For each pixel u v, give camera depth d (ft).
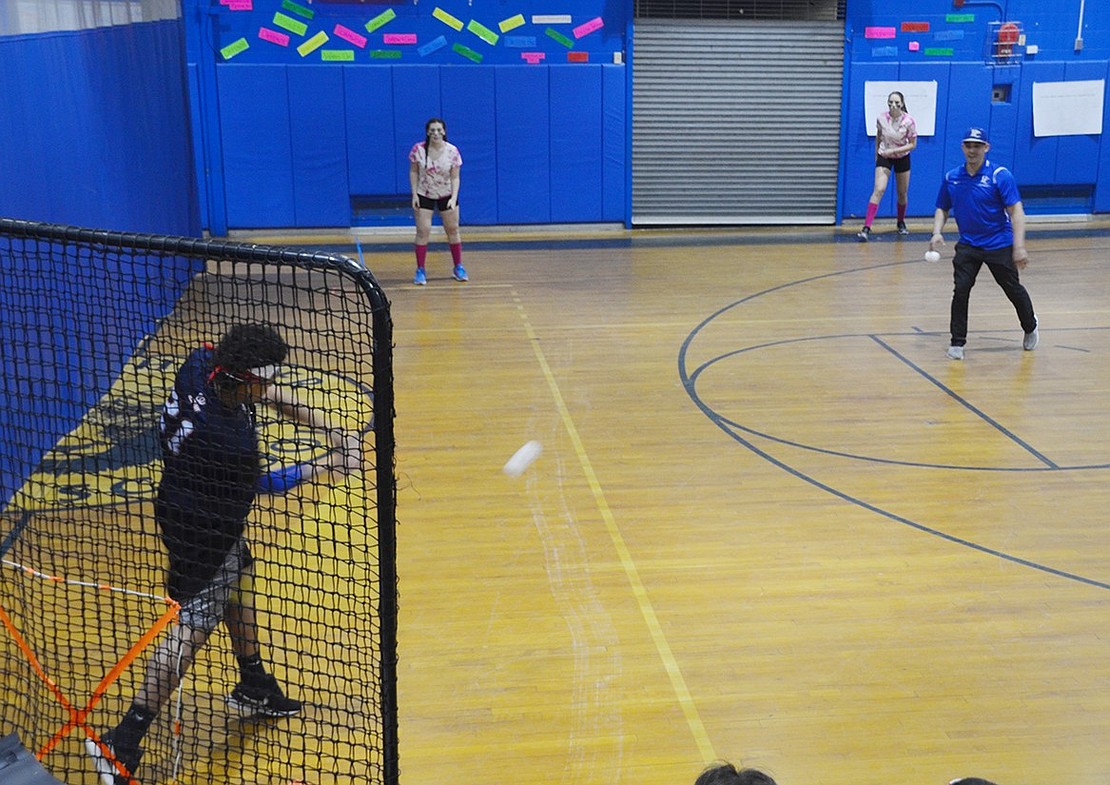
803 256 45.83
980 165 29.78
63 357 19.56
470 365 30.25
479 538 19.40
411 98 47.88
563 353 31.50
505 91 48.49
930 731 13.85
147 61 35.73
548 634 16.20
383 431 8.65
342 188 48.52
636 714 14.23
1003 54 50.67
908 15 50.29
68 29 26.61
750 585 17.74
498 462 23.06
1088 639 16.10
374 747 11.57
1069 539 19.47
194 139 46.98
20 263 18.67
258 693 12.92
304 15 46.55
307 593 15.81
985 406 26.81
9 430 14.20
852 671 15.24
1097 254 46.01
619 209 50.93
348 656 14.37
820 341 32.83
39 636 13.12
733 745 13.58
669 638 16.12
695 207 51.72
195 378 11.21
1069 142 52.16
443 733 13.74
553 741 13.64
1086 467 22.85
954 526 19.99
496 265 44.04
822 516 20.42
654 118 50.16
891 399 27.35
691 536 19.57
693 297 38.55
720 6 49.32
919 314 36.14
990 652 15.72
